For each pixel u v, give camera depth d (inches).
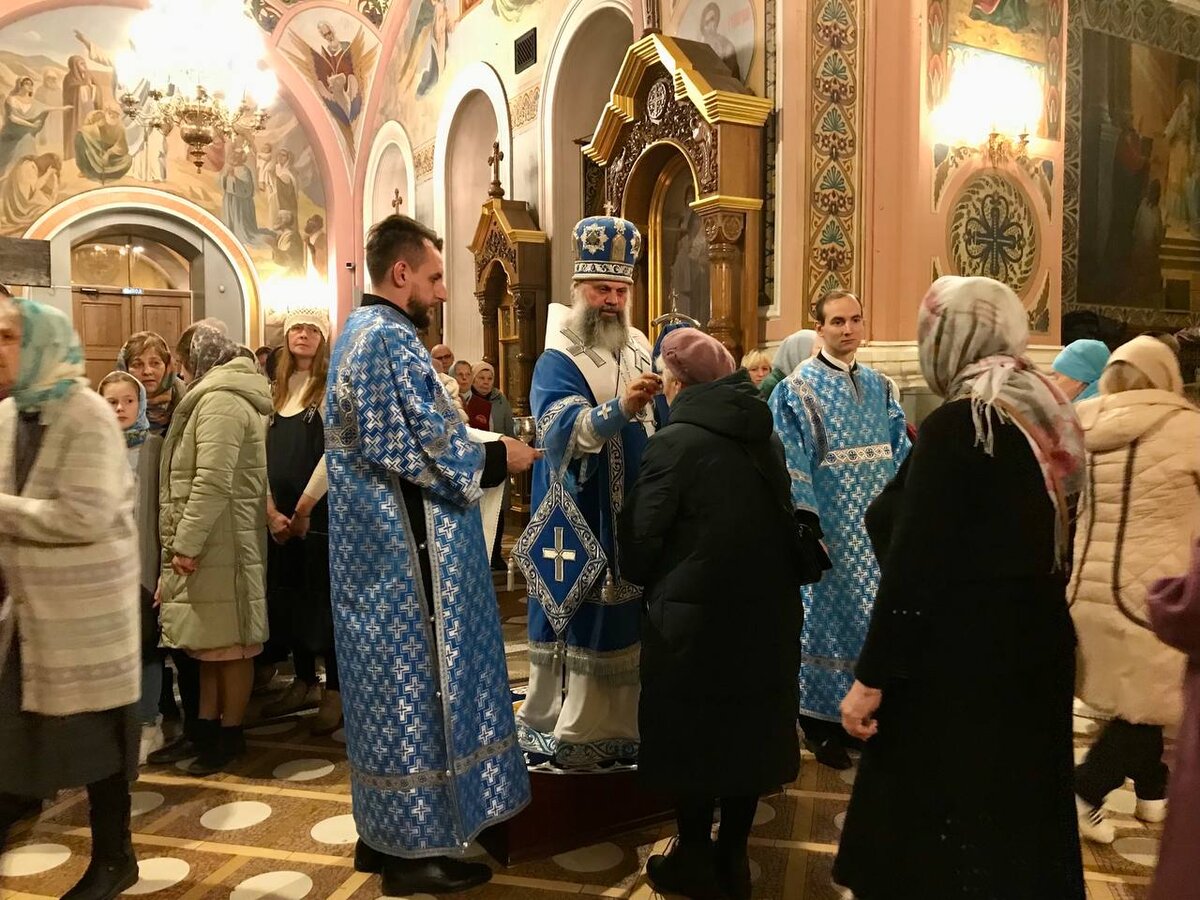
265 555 134.4
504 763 97.3
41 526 81.3
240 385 131.6
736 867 93.7
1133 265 321.7
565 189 337.7
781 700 92.1
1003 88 223.1
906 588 64.1
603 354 108.6
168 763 135.1
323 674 178.7
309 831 113.2
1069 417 65.8
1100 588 102.5
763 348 215.8
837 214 214.7
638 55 231.9
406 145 450.0
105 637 85.3
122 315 470.9
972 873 62.7
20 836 113.6
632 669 107.3
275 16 464.8
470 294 419.2
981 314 66.3
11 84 415.8
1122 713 101.2
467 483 94.5
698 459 90.1
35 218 425.4
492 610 99.6
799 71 209.2
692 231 239.3
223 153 471.2
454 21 404.2
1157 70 323.6
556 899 96.0
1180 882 51.3
